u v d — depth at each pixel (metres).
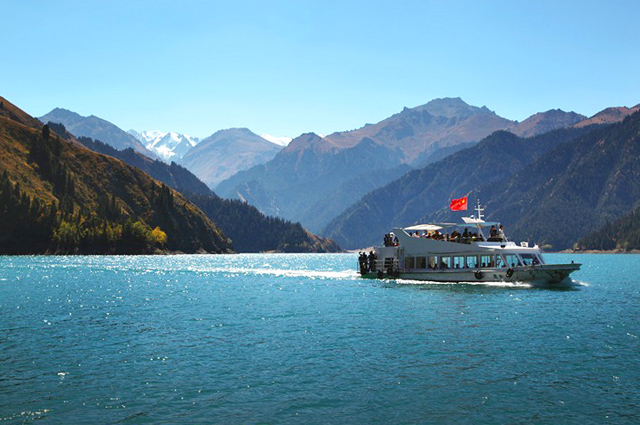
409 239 93.69
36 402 27.83
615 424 25.17
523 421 25.55
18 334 45.53
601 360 36.00
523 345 40.66
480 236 89.00
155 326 49.94
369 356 37.25
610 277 126.00
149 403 27.75
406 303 65.62
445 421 25.58
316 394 29.19
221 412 26.59
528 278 81.25
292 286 94.25
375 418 25.92
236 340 42.94
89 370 33.69
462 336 44.22
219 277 122.69
